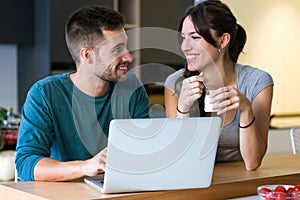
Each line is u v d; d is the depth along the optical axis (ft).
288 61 17.44
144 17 16.43
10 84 16.02
